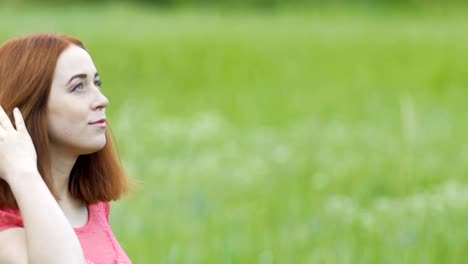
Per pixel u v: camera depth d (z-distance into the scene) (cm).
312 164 1859
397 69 3366
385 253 1194
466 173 1805
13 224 526
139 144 2003
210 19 5144
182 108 2742
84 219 572
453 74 3319
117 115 2430
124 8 6134
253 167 1809
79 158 571
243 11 6234
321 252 1185
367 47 3800
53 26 4216
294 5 6309
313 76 3275
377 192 1706
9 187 529
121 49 3569
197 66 3353
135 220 1321
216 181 1688
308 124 2147
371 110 2673
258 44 3834
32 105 529
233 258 1162
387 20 5316
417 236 1258
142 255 1152
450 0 6025
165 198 1524
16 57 532
